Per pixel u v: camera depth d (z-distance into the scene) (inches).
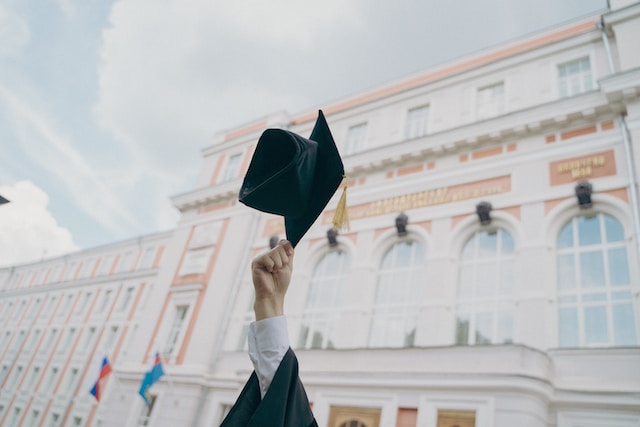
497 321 468.1
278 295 71.4
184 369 658.2
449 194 572.1
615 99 491.5
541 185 507.8
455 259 527.2
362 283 575.8
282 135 61.6
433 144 608.7
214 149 943.7
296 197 60.4
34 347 1321.4
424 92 699.4
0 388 1299.2
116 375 738.2
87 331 1186.6
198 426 598.9
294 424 60.7
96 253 1405.0
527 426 363.6
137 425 659.4
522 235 489.7
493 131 565.6
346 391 474.3
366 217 631.2
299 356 530.9
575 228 473.7
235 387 598.2
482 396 394.6
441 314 493.7
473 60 693.9
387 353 471.2
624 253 434.9
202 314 706.2
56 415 1069.1
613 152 478.3
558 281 457.1
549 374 400.2
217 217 817.5
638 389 364.2
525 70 610.5
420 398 427.2
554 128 532.4
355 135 754.2
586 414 376.8
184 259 806.5
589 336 418.0
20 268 1686.8
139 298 1128.2
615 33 544.1
